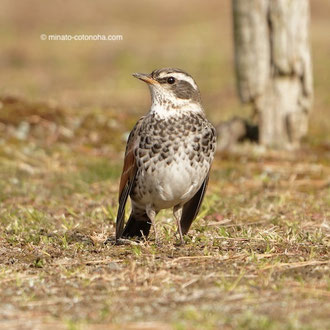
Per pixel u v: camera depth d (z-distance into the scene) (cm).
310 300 793
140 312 766
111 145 1959
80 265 944
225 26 4928
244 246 1034
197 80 3353
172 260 959
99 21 5153
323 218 1245
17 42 4409
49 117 2070
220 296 812
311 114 2488
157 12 5419
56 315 765
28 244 1059
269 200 1391
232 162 1775
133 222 1107
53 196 1441
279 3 1809
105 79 3406
